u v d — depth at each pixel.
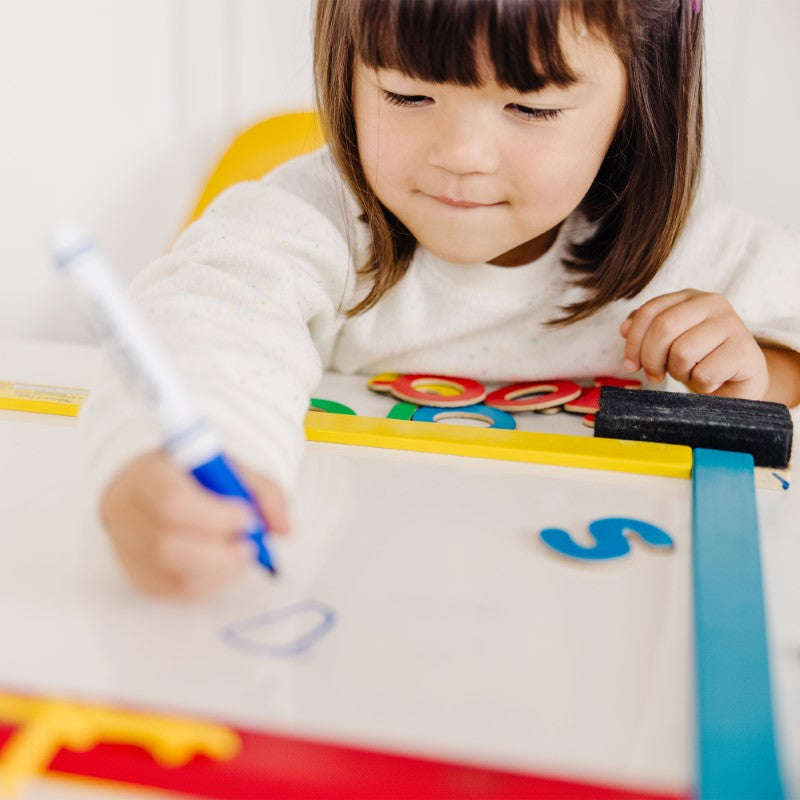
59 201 1.39
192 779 0.28
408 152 0.66
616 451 0.55
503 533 0.45
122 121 1.35
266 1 1.27
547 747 0.30
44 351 0.78
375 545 0.43
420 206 0.69
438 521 0.46
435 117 0.63
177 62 1.31
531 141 0.64
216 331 0.55
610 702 0.32
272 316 0.65
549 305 0.87
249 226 0.77
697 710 0.32
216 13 1.28
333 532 0.44
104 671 0.32
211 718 0.30
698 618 0.37
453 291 0.86
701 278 0.91
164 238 1.38
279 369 0.53
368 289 0.84
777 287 0.91
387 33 0.59
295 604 0.38
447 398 0.74
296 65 1.29
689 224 0.91
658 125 0.75
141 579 0.37
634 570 0.42
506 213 0.68
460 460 0.54
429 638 0.36
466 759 0.28
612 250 0.83
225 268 0.72
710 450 0.56
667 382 0.89
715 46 1.20
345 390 0.78
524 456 0.54
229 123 1.32
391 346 0.88
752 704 0.32
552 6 0.57
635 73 0.69
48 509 0.45
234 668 0.33
